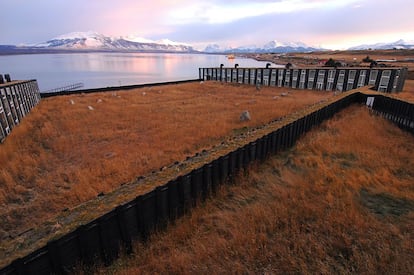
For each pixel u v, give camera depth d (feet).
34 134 51.26
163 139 46.91
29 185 30.68
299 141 40.19
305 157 33.30
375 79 95.40
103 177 31.94
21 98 64.85
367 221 19.08
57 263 14.55
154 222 19.66
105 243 16.57
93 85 224.12
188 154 38.91
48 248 13.99
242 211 21.44
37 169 34.88
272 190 25.02
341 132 43.29
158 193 19.22
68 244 14.83
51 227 15.57
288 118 40.57
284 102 81.00
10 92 54.49
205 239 18.31
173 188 20.57
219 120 59.82
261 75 138.82
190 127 54.19
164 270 15.44
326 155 34.14
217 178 25.30
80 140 47.62
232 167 27.17
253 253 16.19
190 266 15.55
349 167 30.14
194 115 67.05
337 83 106.73
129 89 131.13
